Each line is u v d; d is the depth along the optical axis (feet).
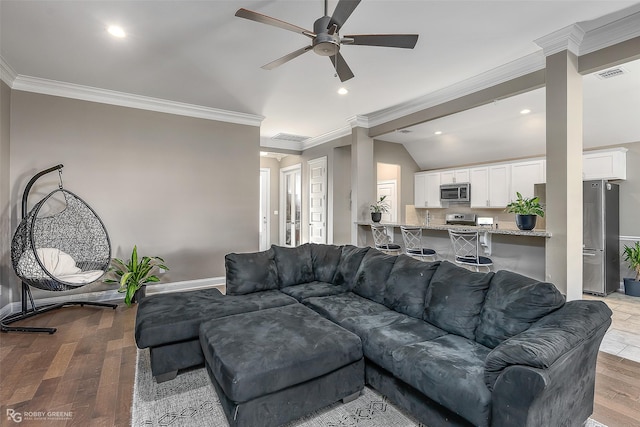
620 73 11.39
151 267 13.60
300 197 24.58
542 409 4.48
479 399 4.76
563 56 9.25
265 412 5.54
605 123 15.37
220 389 6.00
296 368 5.78
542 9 7.92
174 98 14.52
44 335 9.96
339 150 21.01
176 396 6.86
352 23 8.52
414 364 5.76
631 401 6.73
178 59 10.69
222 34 9.18
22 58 10.64
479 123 17.49
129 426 5.92
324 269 11.63
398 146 23.12
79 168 13.32
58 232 12.42
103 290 13.85
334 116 17.16
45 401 6.63
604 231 14.75
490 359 4.82
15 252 10.64
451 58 10.49
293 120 17.94
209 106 15.66
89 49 10.02
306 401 5.98
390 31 8.89
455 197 21.84
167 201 15.17
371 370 6.95
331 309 8.58
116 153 14.05
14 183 12.18
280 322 7.38
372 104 15.12
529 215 10.48
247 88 13.26
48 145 12.75
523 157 19.80
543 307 5.87
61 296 13.16
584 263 15.39
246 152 17.22
